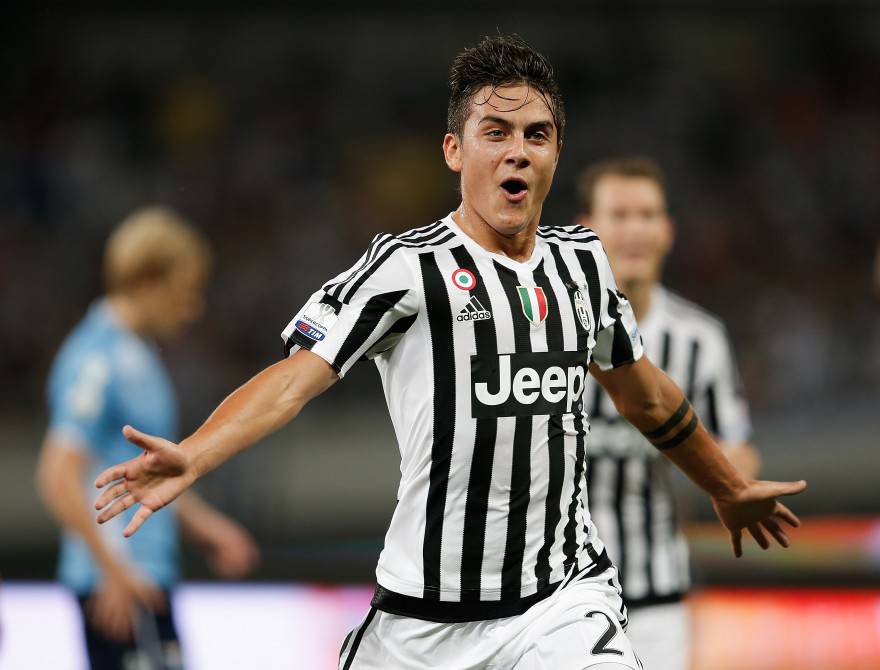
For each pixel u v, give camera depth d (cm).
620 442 1470
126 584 1592
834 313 5512
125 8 5875
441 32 6050
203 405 3600
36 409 4834
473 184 909
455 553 901
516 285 908
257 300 5409
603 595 923
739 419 1584
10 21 5853
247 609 1970
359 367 4388
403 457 920
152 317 1667
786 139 6031
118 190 5659
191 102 5919
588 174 1580
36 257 5428
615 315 977
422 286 884
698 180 5906
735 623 1977
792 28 6159
